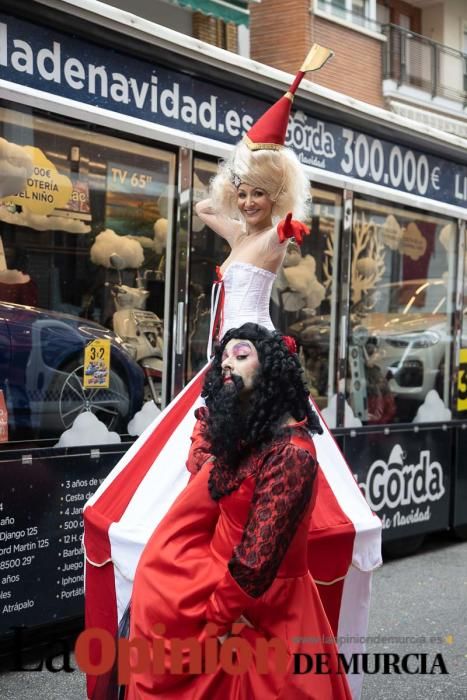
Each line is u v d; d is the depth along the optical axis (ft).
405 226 19.81
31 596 13.06
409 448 19.93
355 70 52.90
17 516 12.87
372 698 12.72
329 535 10.33
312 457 7.74
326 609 10.52
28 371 13.38
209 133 15.69
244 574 7.47
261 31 50.37
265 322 11.34
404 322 19.99
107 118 13.88
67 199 13.80
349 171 18.43
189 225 15.33
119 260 14.55
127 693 8.28
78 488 13.66
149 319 15.01
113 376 14.48
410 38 56.70
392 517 19.56
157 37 14.40
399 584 18.51
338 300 18.40
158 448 10.79
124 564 9.78
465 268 21.45
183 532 8.28
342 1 51.78
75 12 13.35
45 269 13.64
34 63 13.11
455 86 60.54
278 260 11.33
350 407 18.76
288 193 11.25
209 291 15.87
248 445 7.89
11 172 13.07
